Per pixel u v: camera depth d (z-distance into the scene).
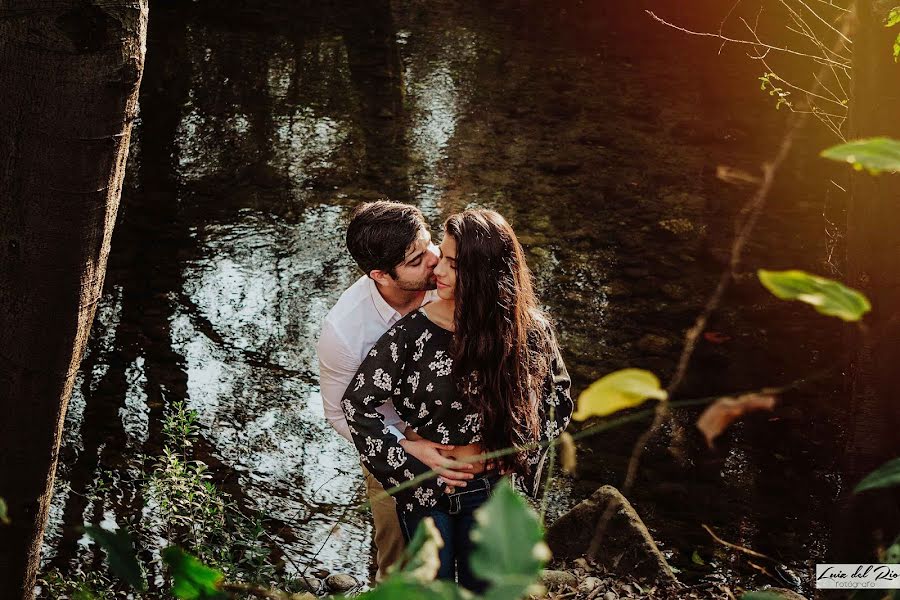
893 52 2.91
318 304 5.97
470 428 2.63
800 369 5.32
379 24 12.21
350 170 7.92
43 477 2.51
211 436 4.72
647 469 4.55
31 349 2.33
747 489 4.42
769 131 8.80
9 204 2.22
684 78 10.30
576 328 5.71
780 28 11.16
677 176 7.84
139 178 7.56
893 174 3.00
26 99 2.13
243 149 8.24
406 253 2.70
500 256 2.53
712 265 6.44
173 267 6.29
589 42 11.64
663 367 5.34
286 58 10.73
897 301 3.08
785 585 3.80
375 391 2.66
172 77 9.90
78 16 2.08
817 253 6.59
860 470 3.21
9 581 2.56
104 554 3.83
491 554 0.64
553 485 4.39
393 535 3.04
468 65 10.72
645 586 3.63
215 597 0.85
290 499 4.32
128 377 5.12
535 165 8.05
